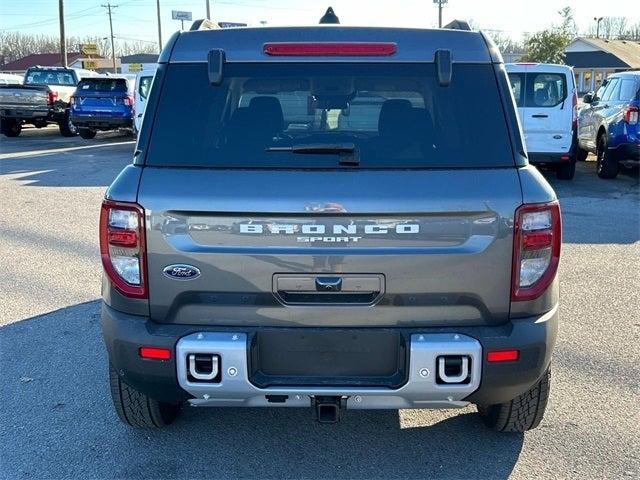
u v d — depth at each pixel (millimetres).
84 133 21562
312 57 3045
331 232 2807
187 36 3096
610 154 12609
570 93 12078
